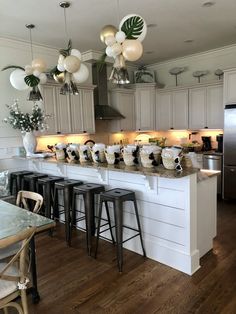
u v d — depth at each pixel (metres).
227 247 3.04
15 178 4.28
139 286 2.38
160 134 6.77
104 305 2.15
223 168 4.92
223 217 4.04
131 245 3.07
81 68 3.03
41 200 2.36
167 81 6.61
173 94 6.20
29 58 4.87
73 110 5.26
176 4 3.53
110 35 2.54
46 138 5.21
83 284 2.44
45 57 5.09
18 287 1.67
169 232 2.69
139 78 6.54
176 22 4.12
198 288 2.32
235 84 4.72
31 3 3.37
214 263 2.71
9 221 2.00
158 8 3.63
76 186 3.29
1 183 3.98
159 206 2.75
